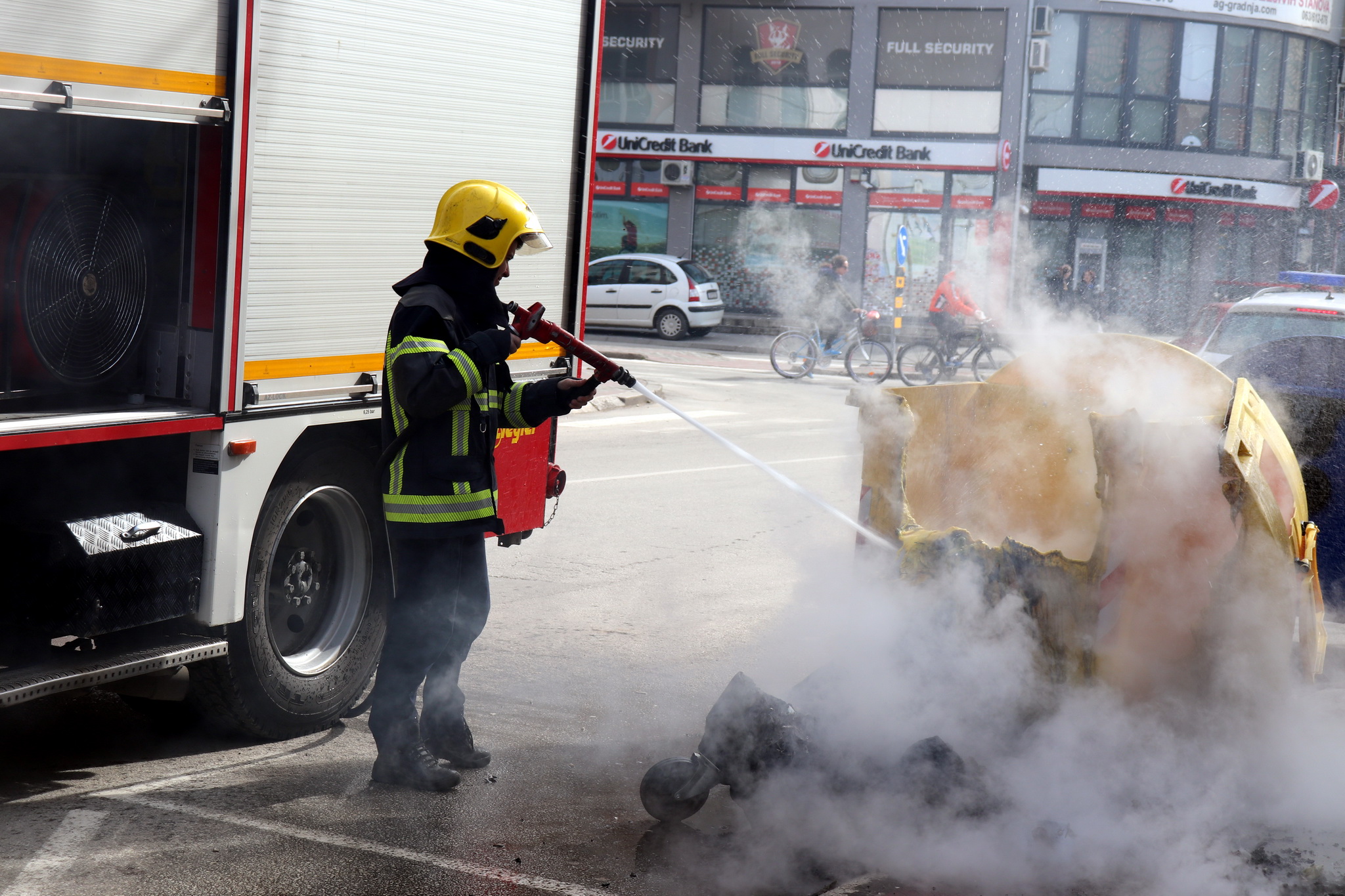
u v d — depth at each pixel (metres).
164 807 3.81
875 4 29.80
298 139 4.19
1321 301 11.00
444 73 4.79
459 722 4.22
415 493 3.98
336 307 4.43
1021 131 29.58
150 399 4.09
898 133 30.22
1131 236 31.06
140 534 3.85
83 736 4.43
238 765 4.23
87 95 3.46
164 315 4.07
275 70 4.07
